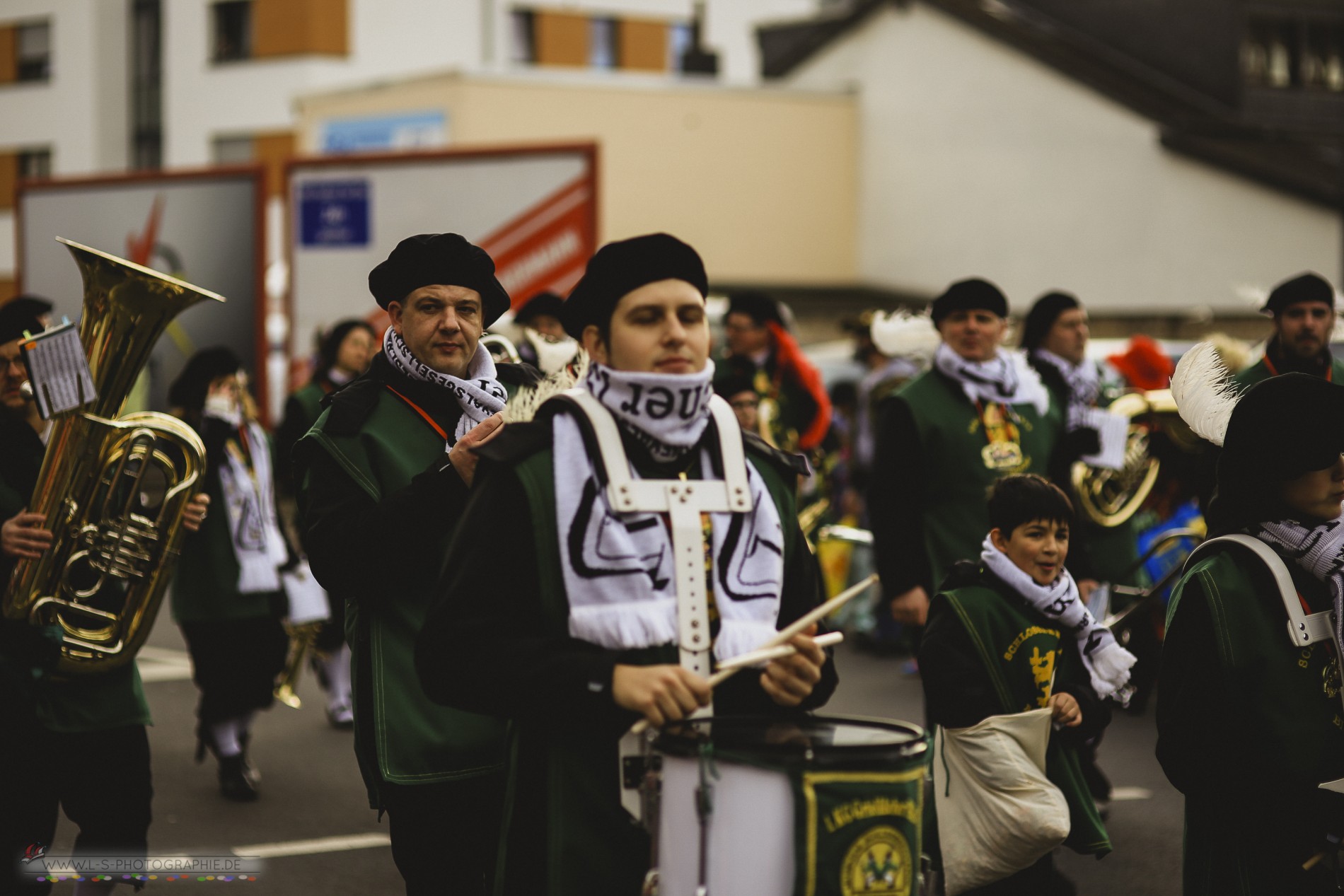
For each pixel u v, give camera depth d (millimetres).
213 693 6734
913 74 25281
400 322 3955
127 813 4395
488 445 2707
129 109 36344
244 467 6961
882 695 9062
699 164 25219
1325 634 3016
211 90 34500
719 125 25328
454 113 23516
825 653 2660
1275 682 3008
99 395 4188
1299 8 24516
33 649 4117
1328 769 3006
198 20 34562
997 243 24109
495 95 23656
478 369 4023
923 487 5816
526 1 36031
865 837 2443
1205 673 3035
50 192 17656
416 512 3527
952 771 4320
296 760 7520
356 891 5422
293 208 15414
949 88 24719
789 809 2443
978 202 24359
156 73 36094
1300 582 3066
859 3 25953
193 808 6590
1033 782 4211
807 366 8492
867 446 10875
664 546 2650
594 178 13797
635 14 37625
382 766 3693
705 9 38562
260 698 6832
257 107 33969
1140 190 22312
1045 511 4426
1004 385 5855
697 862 2484
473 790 3744
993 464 5781
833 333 23969
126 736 4387
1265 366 5676
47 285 17891
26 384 4289
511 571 2678
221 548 6758
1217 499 3230
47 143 36688
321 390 6875
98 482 4219
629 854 2668
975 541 5758
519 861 2734
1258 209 21344
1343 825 2955
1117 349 10672
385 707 3719
